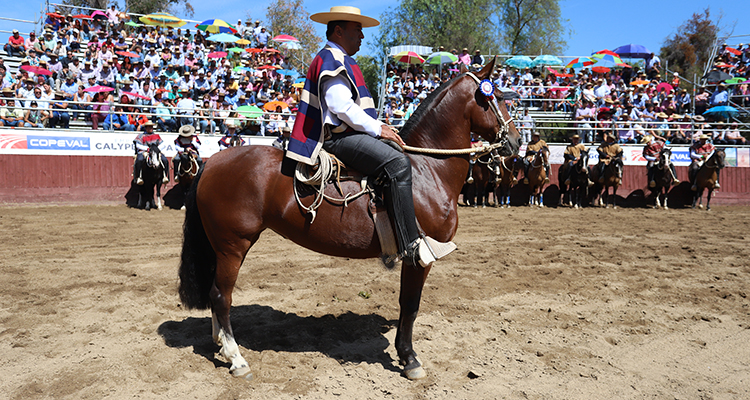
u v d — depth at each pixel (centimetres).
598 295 565
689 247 869
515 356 392
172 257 739
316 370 360
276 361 372
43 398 309
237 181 342
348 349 403
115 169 1416
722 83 2166
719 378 359
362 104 332
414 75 2294
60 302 507
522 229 1097
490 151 378
